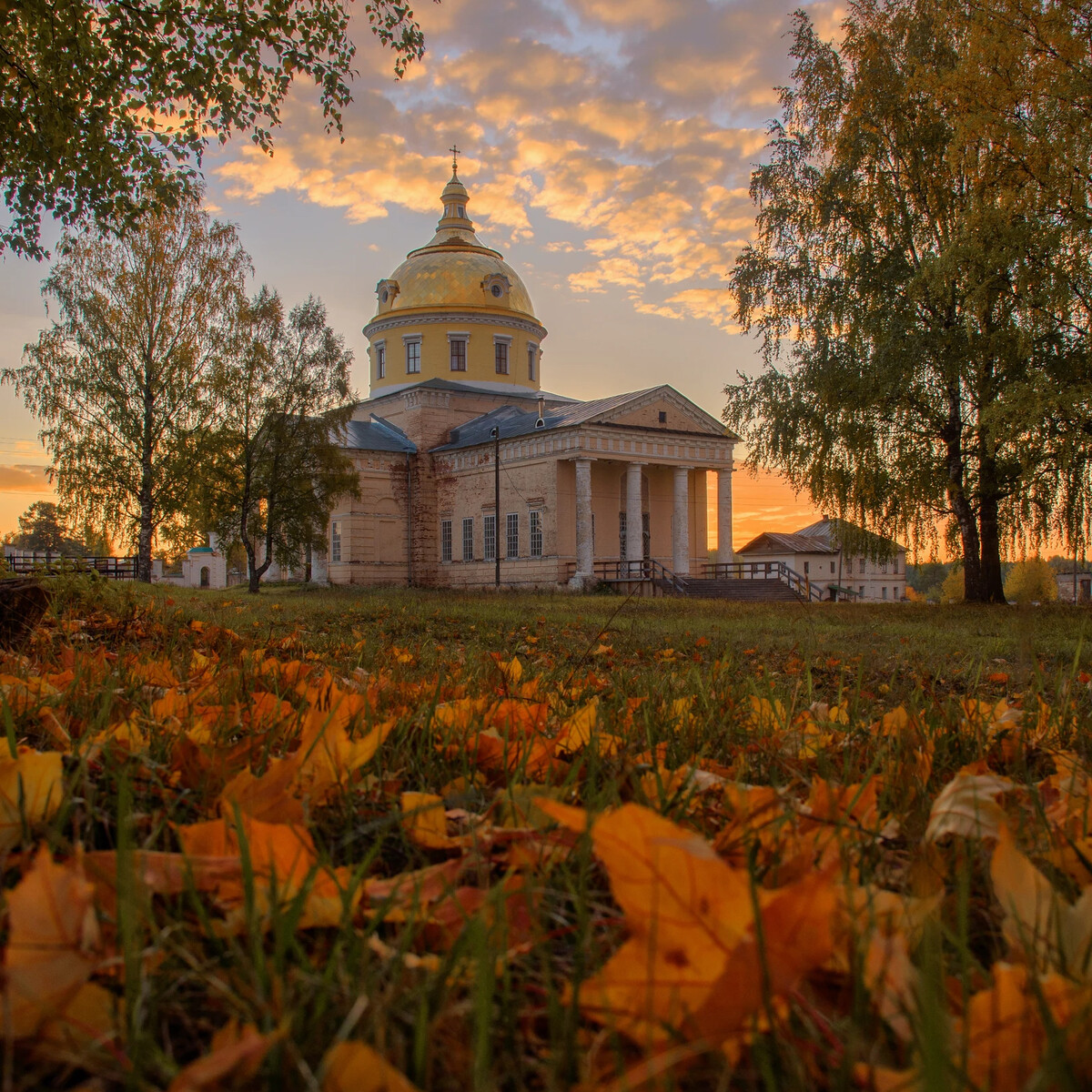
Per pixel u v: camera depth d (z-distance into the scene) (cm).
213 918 92
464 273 4834
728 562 4100
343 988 76
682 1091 67
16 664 284
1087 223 1688
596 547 3962
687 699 254
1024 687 421
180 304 2734
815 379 2173
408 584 4378
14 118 978
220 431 2742
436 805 118
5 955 68
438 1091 67
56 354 2639
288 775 124
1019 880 85
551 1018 72
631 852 64
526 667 448
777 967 62
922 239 2131
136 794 136
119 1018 66
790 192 2220
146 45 976
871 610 1820
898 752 185
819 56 2178
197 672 295
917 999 65
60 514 2764
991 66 1755
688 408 4009
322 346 2852
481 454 4203
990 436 1784
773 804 111
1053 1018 62
